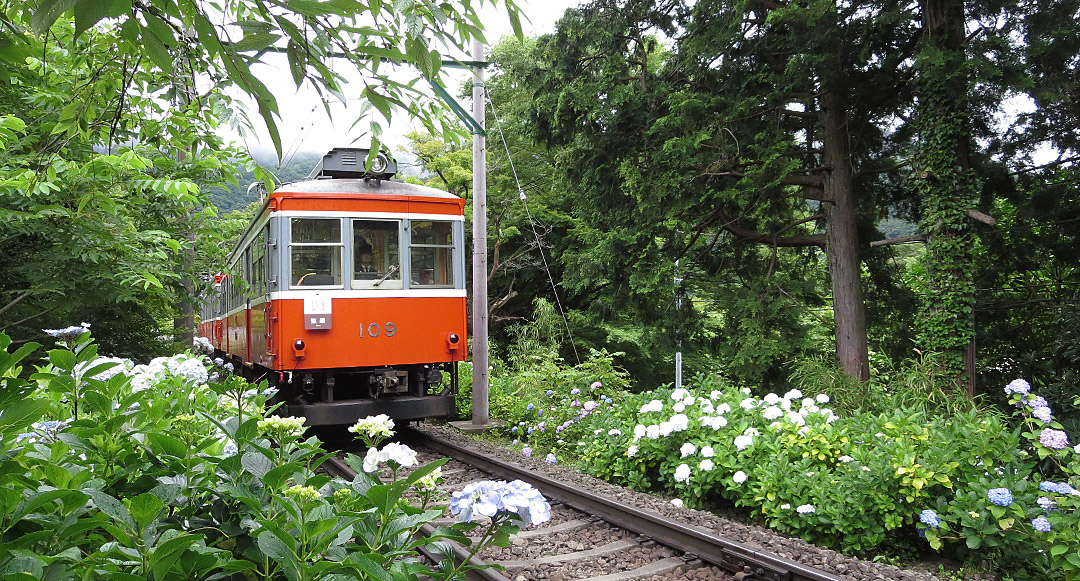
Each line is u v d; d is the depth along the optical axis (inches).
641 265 523.2
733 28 462.6
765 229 559.2
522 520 74.8
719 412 273.7
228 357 527.2
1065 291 469.7
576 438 364.2
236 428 86.1
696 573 181.2
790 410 272.5
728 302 517.7
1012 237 480.4
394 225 360.5
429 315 365.1
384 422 90.7
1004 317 493.7
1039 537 176.9
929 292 430.0
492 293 944.9
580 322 836.0
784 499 224.7
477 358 437.4
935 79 397.4
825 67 429.1
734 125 482.0
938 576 192.4
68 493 63.7
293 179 416.8
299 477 82.7
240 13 89.8
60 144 145.8
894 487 210.5
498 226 866.8
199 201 287.0
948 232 420.8
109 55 120.1
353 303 349.4
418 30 73.7
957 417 226.2
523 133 590.9
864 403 359.9
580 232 810.2
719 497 263.4
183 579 64.7
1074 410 323.9
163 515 74.5
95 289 271.6
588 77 549.6
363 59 85.7
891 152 505.0
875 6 429.1
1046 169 459.8
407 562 71.9
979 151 462.9
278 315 338.3
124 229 258.1
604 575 179.5
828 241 482.9
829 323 552.4
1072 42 378.6
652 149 504.7
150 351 391.5
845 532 209.0
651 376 875.4
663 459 276.2
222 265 358.3
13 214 224.4
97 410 92.7
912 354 521.3
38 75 216.5
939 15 411.2
